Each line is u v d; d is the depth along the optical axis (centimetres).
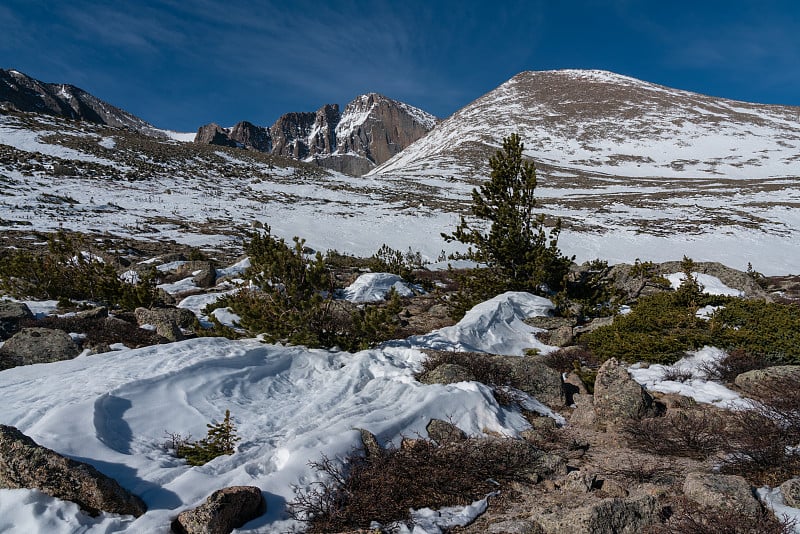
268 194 5394
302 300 862
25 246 2292
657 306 1173
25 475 409
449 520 449
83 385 616
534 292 1340
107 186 4638
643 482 508
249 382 711
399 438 569
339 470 492
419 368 783
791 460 500
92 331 954
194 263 1955
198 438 565
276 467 499
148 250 2645
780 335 853
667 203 5794
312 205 4962
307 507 442
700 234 4062
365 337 877
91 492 405
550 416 706
